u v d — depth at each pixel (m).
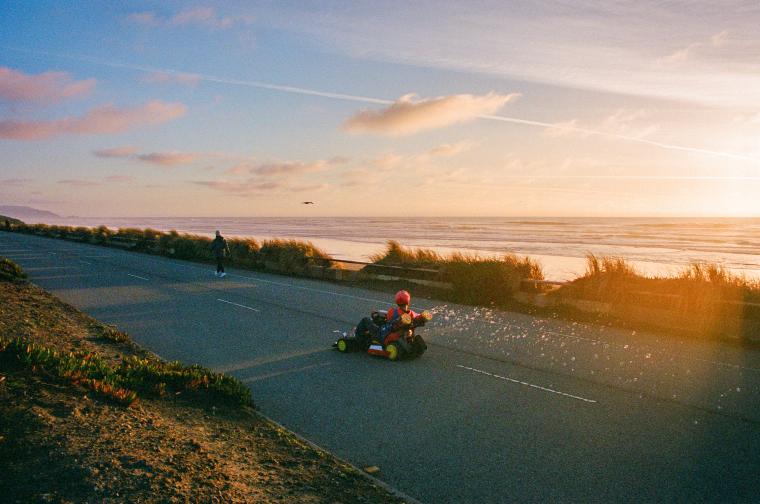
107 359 9.11
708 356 10.54
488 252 41.59
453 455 5.93
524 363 9.92
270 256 28.48
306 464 5.43
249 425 6.44
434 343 11.62
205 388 7.41
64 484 4.07
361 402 7.69
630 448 6.13
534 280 17.19
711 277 15.06
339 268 24.23
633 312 14.28
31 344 7.03
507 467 5.63
